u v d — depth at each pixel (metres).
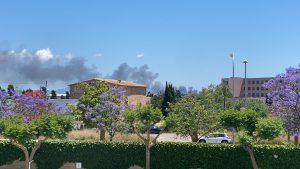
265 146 26.55
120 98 39.69
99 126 37.09
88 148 28.45
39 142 26.88
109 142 28.44
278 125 25.11
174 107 39.00
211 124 37.81
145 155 27.95
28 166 26.91
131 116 27.58
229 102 63.19
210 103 41.69
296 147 26.50
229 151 27.02
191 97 40.91
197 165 27.44
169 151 27.83
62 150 28.55
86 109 38.88
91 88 40.12
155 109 27.64
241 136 24.94
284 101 30.20
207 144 27.45
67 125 27.19
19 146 26.61
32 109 41.25
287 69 30.50
